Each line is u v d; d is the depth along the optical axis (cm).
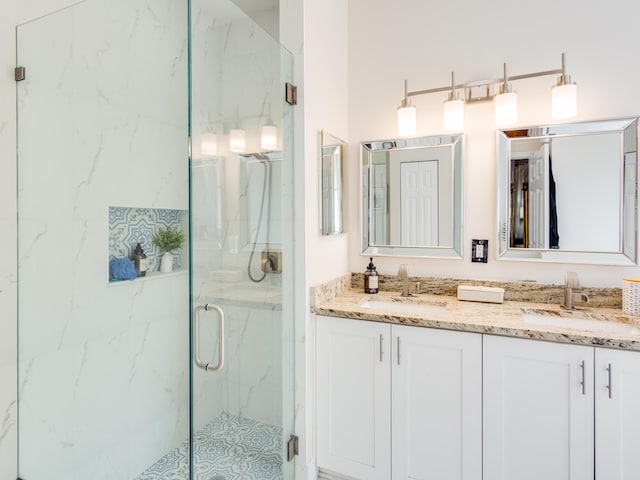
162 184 196
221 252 157
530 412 152
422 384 170
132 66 189
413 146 221
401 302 210
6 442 154
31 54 157
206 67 152
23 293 158
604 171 183
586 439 144
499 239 203
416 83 221
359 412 183
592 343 141
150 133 196
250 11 231
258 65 172
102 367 180
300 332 191
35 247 161
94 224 178
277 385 185
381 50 228
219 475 157
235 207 163
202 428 151
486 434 158
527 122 197
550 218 193
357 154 235
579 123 186
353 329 184
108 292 182
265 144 176
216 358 155
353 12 235
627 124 179
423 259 222
